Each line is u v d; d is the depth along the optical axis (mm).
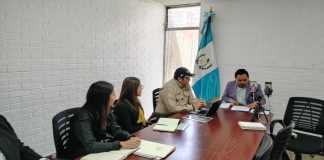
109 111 2031
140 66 4617
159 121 2412
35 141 2977
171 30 5168
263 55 4055
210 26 4359
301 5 3727
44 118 3049
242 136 2059
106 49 3855
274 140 1677
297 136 2879
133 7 4328
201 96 4410
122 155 1550
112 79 4016
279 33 3910
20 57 2738
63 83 3242
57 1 3070
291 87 3881
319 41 3648
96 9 3623
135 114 2555
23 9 2723
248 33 4145
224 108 3139
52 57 3070
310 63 3730
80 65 3453
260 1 4016
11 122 2715
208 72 4383
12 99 2703
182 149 1734
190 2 4770
